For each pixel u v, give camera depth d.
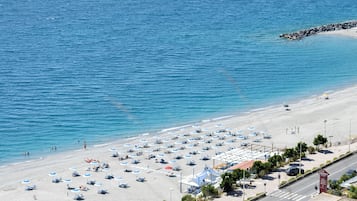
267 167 189.50
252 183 182.75
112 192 184.75
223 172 191.50
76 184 192.12
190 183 184.00
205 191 174.75
